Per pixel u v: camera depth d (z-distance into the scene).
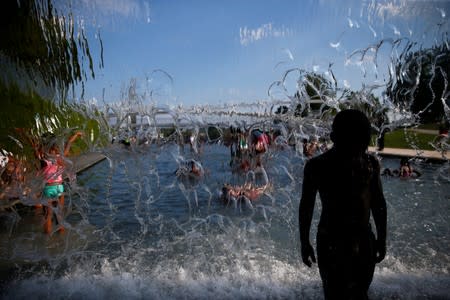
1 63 9.01
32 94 10.11
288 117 7.28
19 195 6.68
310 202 2.71
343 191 2.60
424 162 13.37
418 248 5.14
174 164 15.05
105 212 8.04
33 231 6.59
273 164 10.30
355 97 6.17
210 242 5.74
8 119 9.95
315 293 3.88
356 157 2.61
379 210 2.71
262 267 4.62
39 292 4.07
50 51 9.05
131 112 6.34
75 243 5.88
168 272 4.54
